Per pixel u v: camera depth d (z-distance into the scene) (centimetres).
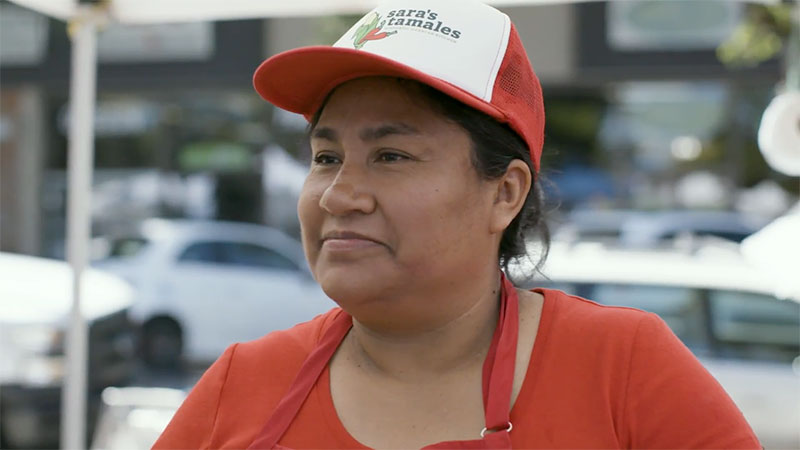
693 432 119
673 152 1252
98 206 1168
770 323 425
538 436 122
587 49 1022
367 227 121
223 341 820
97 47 1053
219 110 1188
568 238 748
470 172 125
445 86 119
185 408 142
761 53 688
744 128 1215
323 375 137
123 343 523
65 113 1195
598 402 123
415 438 127
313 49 122
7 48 1068
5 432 475
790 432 404
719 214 998
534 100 134
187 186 1195
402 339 132
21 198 1177
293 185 1184
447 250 123
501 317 132
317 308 830
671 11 990
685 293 429
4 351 475
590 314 132
